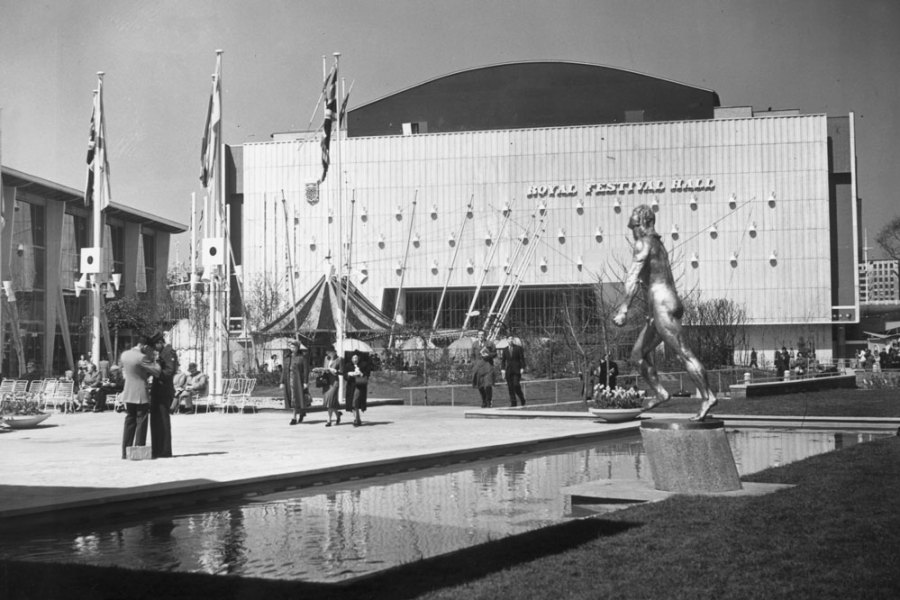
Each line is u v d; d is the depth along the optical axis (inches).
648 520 345.1
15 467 542.3
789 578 248.2
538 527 363.9
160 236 2401.6
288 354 1155.3
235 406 1218.0
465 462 629.9
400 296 3189.0
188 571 289.0
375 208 3304.6
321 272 3275.1
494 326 2539.4
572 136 3213.6
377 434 811.4
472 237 3257.9
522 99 3373.5
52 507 380.8
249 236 3299.7
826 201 3063.5
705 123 3137.3
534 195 3225.9
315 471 514.6
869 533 308.2
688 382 1444.4
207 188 1213.7
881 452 573.0
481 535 346.9
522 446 703.7
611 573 258.4
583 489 440.8
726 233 3120.1
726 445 427.5
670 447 429.1
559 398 1401.3
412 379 1882.4
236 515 403.9
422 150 3284.9
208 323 1626.5
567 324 1731.1
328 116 1298.0
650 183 3164.4
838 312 3038.9
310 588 259.1
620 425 896.3
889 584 240.5
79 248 2021.4
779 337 3065.9
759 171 3107.8
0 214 1047.0
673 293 446.6
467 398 1485.0
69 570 287.1
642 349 457.1
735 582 245.3
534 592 239.8
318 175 3292.3
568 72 3353.8
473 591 242.8
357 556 309.7
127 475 494.6
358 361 935.0
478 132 3255.4
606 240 3179.1
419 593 245.3
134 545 334.6
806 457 594.9
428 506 425.1
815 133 3078.2
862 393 1286.9
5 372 1369.3
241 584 266.8
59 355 1716.3
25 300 1706.4
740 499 394.3
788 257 3083.2
